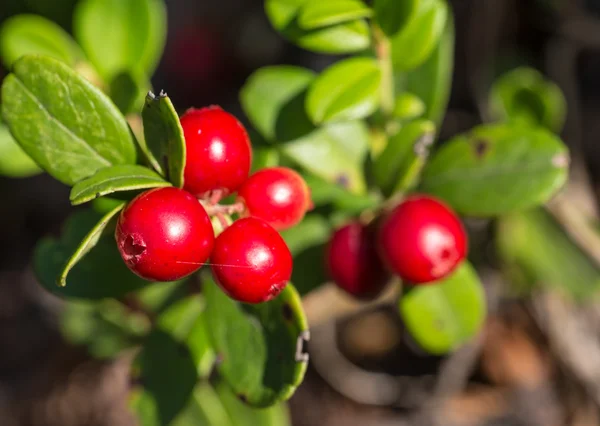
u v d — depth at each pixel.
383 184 0.13
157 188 0.10
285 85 0.13
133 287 0.13
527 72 0.16
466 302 0.13
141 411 0.13
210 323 0.12
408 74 0.14
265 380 0.11
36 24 0.13
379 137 0.14
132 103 0.13
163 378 0.13
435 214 0.12
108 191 0.10
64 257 0.13
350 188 0.13
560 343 0.19
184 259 0.10
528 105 0.15
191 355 0.13
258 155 0.13
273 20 0.13
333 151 0.13
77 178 0.11
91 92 0.11
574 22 0.19
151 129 0.11
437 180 0.13
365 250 0.12
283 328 0.11
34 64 0.11
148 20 0.13
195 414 0.14
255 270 0.10
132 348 0.16
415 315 0.13
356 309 0.15
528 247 0.17
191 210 0.10
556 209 0.16
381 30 0.13
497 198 0.13
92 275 0.13
